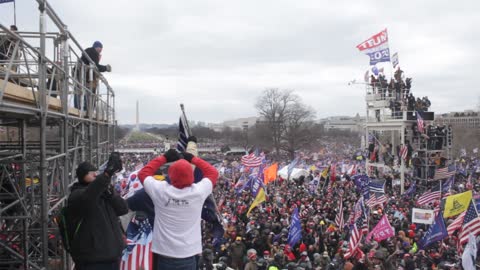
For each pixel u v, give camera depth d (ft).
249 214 72.90
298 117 308.19
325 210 78.43
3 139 45.44
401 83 130.52
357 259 46.70
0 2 25.18
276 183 129.18
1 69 25.34
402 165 117.29
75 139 35.73
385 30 130.93
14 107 20.49
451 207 66.03
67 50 29.09
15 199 27.96
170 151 16.80
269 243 53.93
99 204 16.65
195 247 15.39
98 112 45.57
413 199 93.15
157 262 15.84
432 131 124.57
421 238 59.82
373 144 137.80
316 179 113.70
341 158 254.27
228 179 132.36
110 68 46.24
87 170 17.28
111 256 16.52
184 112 20.80
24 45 21.83
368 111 138.31
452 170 103.96
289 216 71.92
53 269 32.89
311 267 46.37
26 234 25.89
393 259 48.67
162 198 15.10
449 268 47.06
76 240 16.29
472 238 44.80
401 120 125.08
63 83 28.91
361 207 65.36
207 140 585.22
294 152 307.78
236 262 47.91
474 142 311.06
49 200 31.81
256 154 134.10
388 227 56.70
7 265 30.01
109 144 61.52
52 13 25.59
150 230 22.06
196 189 15.37
